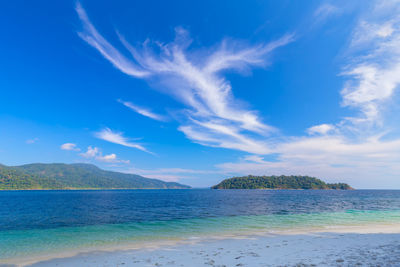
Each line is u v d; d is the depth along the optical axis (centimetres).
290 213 4234
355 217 3597
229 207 5666
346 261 1143
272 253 1404
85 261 1386
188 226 2797
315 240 1834
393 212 4391
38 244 1908
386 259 1162
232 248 1617
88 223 3112
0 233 2436
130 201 8438
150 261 1327
